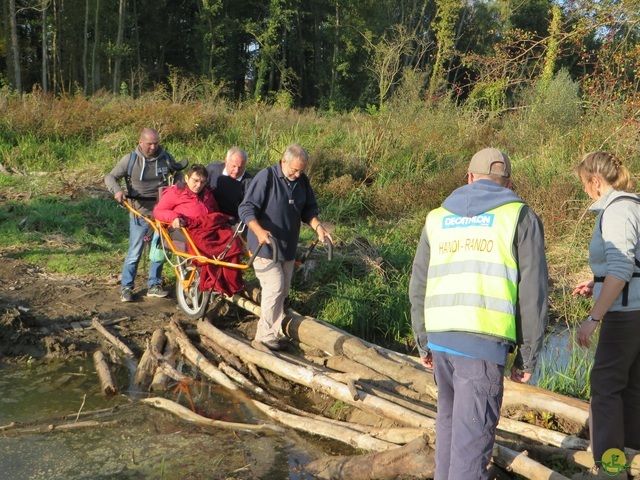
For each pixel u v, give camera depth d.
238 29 39.56
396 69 19.00
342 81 40.84
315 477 3.91
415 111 15.32
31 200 10.20
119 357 5.70
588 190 3.59
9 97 15.67
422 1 41.31
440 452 3.17
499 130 15.02
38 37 37.38
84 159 12.83
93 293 6.96
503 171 3.18
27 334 5.92
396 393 4.81
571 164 10.48
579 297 7.35
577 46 8.11
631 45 8.12
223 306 6.67
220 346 5.88
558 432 3.94
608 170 3.46
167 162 6.90
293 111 19.02
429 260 3.21
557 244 8.72
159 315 6.56
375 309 6.80
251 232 5.57
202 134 14.61
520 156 12.52
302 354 5.82
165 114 14.74
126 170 6.75
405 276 7.36
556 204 9.22
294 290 7.08
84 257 8.05
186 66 42.88
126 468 3.93
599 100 10.11
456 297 3.00
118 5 38.00
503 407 4.39
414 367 5.06
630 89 9.11
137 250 6.79
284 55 41.28
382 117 14.49
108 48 33.72
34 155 12.78
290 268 5.80
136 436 4.34
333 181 11.06
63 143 13.51
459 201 3.13
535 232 2.94
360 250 7.90
